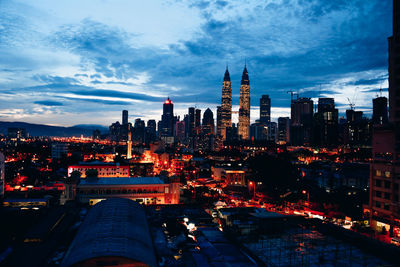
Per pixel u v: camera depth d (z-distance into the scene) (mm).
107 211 76375
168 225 82312
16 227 76875
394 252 56625
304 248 61594
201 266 55906
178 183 136375
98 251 51875
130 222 69562
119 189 130750
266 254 58344
